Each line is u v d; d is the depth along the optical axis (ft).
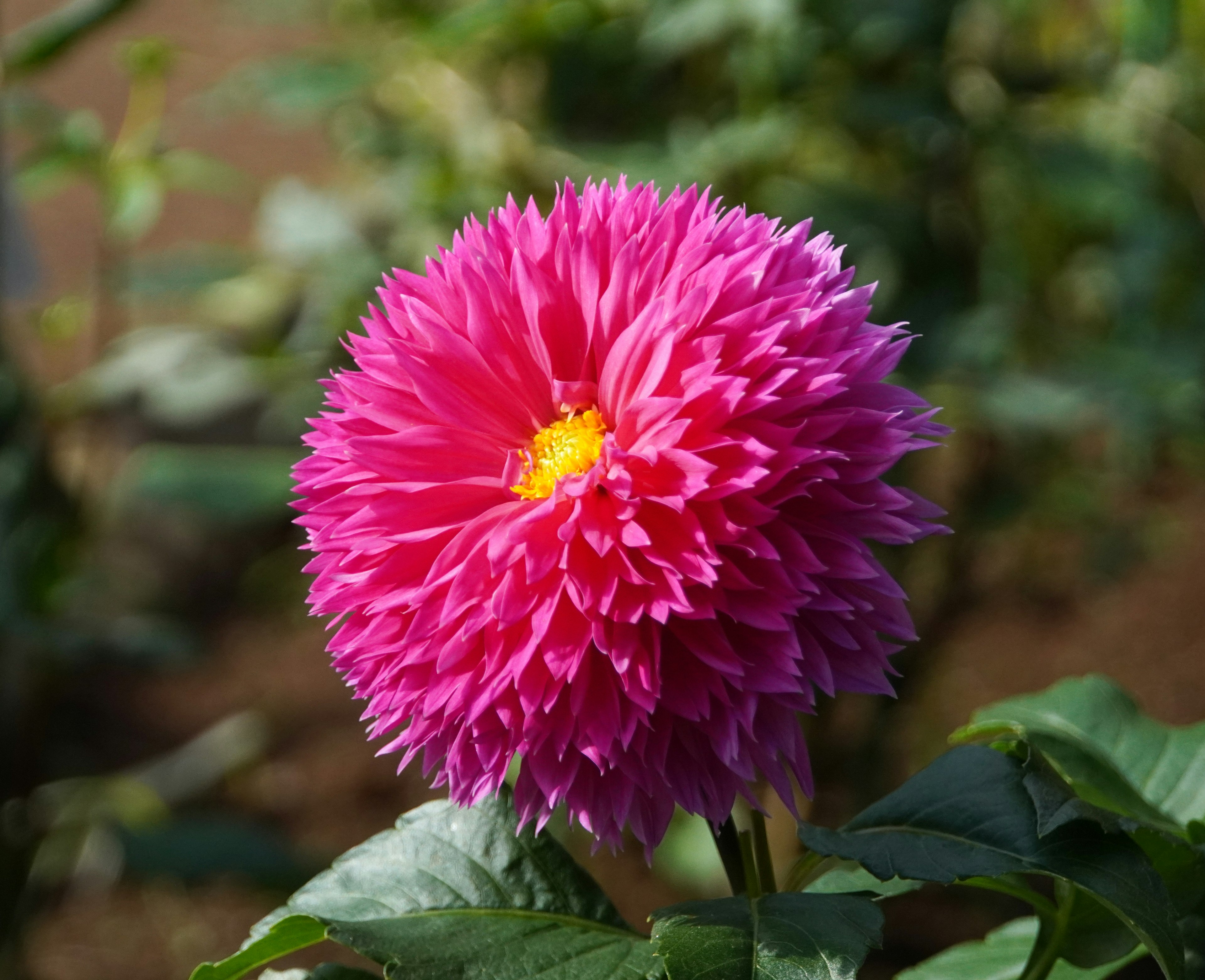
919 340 4.14
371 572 2.49
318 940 2.55
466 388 2.55
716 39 4.36
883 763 5.54
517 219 2.59
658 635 2.43
